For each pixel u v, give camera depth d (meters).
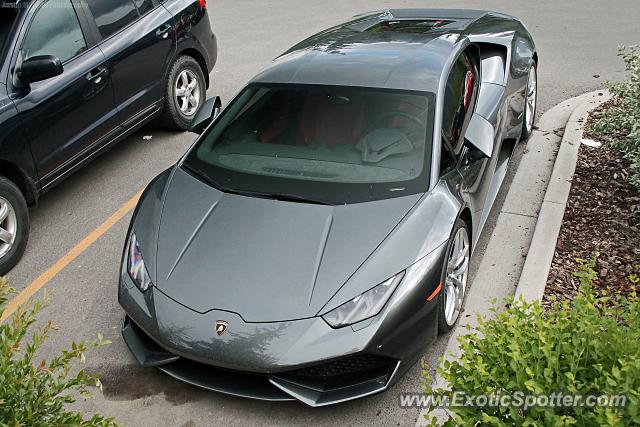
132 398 3.64
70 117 5.54
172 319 3.39
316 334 3.20
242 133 4.41
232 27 10.82
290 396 3.27
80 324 4.29
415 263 3.45
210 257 3.62
